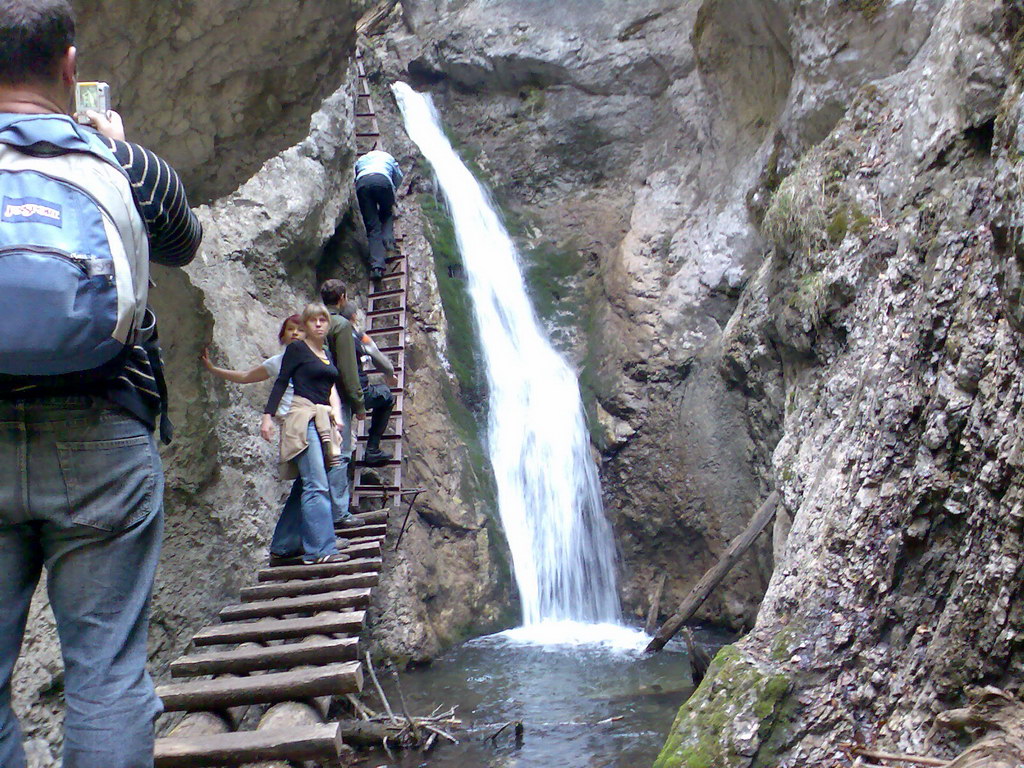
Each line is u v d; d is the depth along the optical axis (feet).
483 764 20.52
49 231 6.03
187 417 22.50
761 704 15.89
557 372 39.32
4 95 6.66
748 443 32.63
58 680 16.25
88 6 15.42
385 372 28.40
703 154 40.29
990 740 12.37
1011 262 13.69
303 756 10.79
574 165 45.01
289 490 27.76
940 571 15.56
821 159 26.37
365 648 27.58
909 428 16.99
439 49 49.03
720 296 35.68
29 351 5.94
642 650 29.40
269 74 19.30
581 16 46.65
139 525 6.81
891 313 20.27
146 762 6.57
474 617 31.73
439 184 42.80
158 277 22.74
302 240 33.30
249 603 17.62
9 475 6.37
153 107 18.06
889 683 15.55
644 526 34.96
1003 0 20.13
